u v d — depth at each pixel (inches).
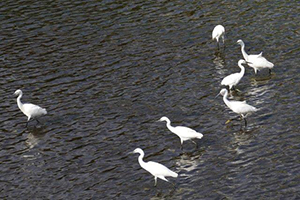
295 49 1419.8
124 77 1348.4
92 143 1089.4
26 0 1847.9
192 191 918.4
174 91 1267.2
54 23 1670.8
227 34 1544.0
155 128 1127.6
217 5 1733.5
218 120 1138.7
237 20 1619.1
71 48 1517.0
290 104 1170.0
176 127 1048.2
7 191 957.8
